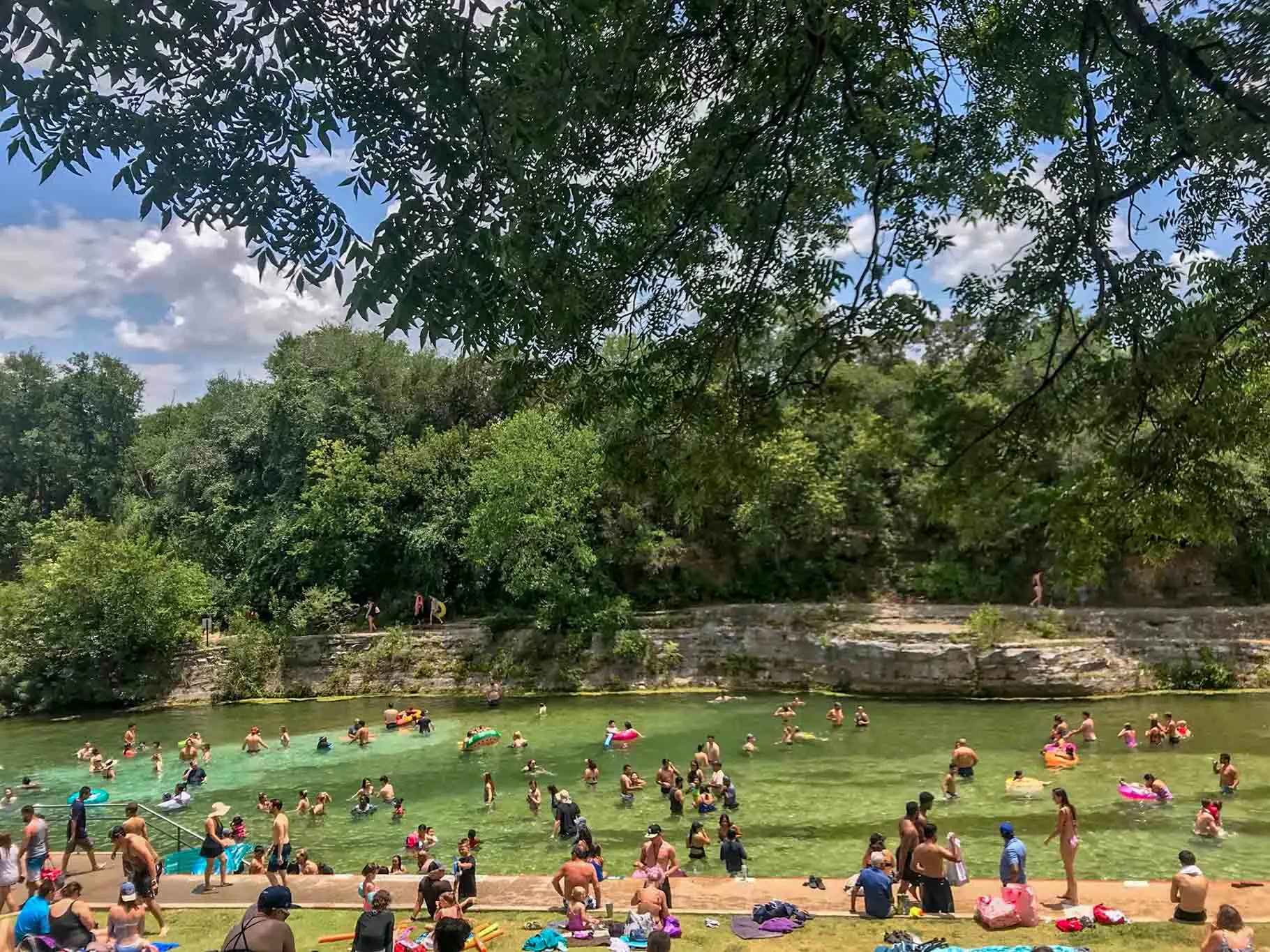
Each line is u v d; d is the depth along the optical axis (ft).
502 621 141.69
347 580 150.92
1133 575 138.41
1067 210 28.27
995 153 30.40
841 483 144.36
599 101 24.58
